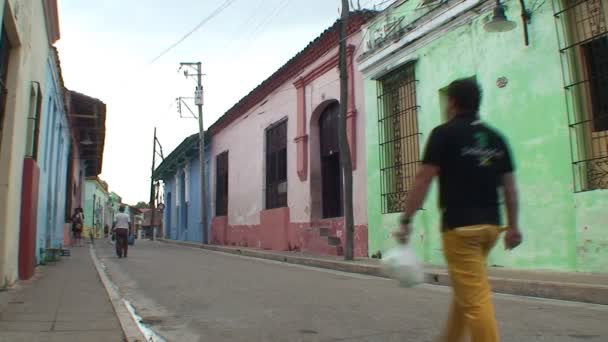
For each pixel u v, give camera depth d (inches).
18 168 302.8
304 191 676.1
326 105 650.8
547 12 362.6
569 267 337.4
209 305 268.4
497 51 398.9
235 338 196.9
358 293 305.7
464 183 118.2
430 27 465.1
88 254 643.5
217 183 1072.2
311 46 649.6
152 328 217.0
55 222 585.3
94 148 1064.8
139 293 313.7
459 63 434.6
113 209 2586.1
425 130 470.6
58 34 438.0
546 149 357.4
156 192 1852.9
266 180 815.1
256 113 858.8
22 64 291.4
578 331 197.9
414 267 120.3
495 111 398.0
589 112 338.6
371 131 545.0
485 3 407.8
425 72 474.0
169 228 1594.5
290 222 710.5
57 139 575.2
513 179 123.2
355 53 584.1
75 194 991.6
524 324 211.0
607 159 323.6
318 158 669.9
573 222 336.5
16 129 285.9
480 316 111.3
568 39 350.6
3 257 278.4
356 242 561.6
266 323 221.5
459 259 116.0
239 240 903.7
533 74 369.7
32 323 206.8
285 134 745.6
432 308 251.0
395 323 215.9
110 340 180.4
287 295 299.3
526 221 368.8
